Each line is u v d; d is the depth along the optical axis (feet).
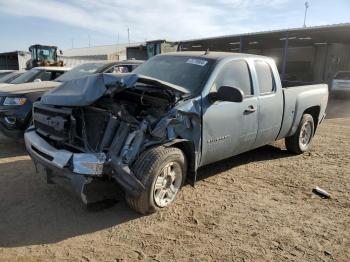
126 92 14.47
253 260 11.20
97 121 13.19
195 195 15.97
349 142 27.96
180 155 14.02
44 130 14.92
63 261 10.80
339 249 12.05
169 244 11.91
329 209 15.11
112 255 11.19
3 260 10.70
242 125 16.94
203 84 15.26
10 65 151.64
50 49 98.02
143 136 13.03
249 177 18.74
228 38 87.51
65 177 12.87
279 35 80.07
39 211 13.89
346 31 71.51
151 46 96.48
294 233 12.98
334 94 71.56
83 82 13.99
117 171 12.55
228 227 13.20
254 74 18.06
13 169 18.49
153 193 13.35
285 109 20.30
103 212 13.97
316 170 20.29
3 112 21.49
